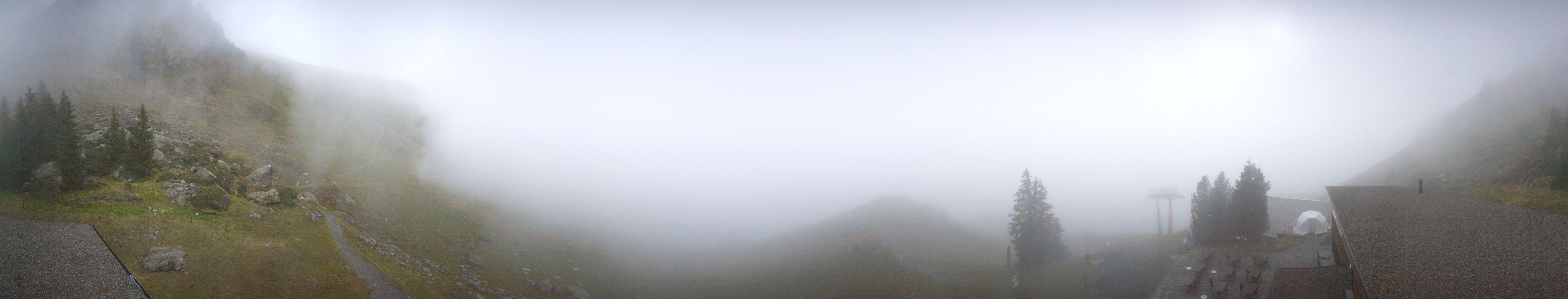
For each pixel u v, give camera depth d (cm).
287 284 3216
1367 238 3512
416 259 4347
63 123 3594
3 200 3159
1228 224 5784
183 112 5356
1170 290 4400
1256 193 5753
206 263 3092
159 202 3481
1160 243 6569
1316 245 5206
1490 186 6181
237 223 3562
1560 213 4356
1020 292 4972
